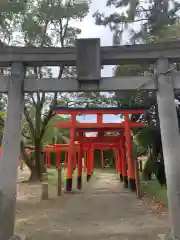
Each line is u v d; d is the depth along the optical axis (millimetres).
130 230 6078
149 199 10062
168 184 4910
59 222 7004
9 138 5023
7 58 5305
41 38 8023
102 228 6348
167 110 5145
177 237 4617
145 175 15055
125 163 15086
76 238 5539
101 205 9406
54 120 23828
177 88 5301
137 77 5324
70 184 12945
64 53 5301
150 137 11773
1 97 15461
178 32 7508
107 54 5309
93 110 12445
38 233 5930
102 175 22953
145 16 8219
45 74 14469
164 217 7246
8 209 4758
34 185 15250
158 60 5328
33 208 8906
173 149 4965
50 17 7555
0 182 4836
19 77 5266
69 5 8031
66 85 5285
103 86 5273
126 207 8945
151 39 7695
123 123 13047
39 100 16719
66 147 25078
